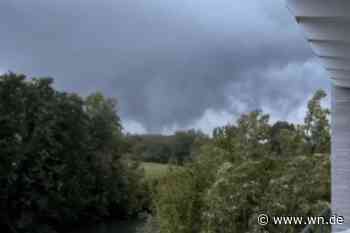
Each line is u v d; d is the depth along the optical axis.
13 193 29.78
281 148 9.39
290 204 7.49
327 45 3.69
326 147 9.43
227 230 8.08
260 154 9.30
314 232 5.78
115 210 38.59
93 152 37.34
